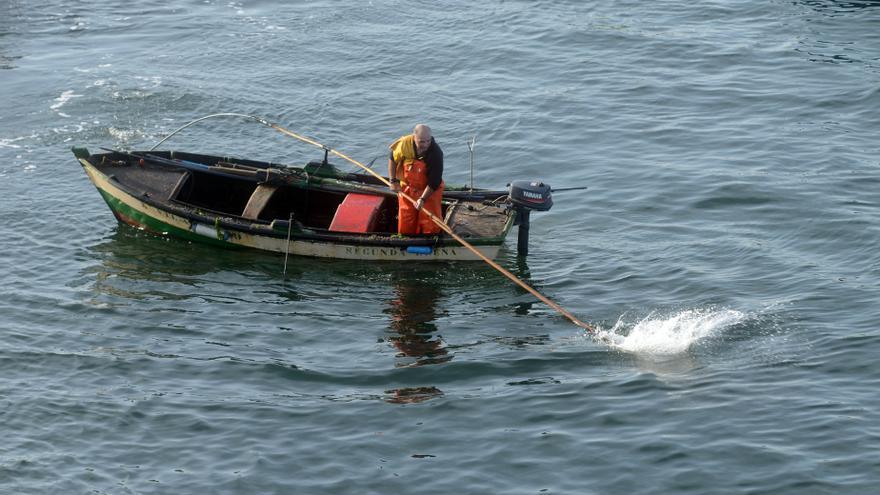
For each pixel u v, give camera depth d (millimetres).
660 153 24734
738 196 22188
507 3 35750
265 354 16641
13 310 17938
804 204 21625
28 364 16203
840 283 18297
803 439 13859
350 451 14008
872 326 16703
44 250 20344
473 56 31172
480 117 27047
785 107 27031
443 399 15195
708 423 14320
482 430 14414
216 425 14625
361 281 19172
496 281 19125
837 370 15531
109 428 14570
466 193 20844
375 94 28625
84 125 26500
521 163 24594
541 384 15547
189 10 36156
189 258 20078
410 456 13891
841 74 28812
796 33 32000
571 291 18656
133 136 25891
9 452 14000
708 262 19516
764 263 19297
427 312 18031
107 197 21062
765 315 17312
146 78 29625
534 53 31219
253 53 31781
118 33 33938
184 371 16094
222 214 20297
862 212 21109
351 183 21047
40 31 34250
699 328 17000
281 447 14109
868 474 13125
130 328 17438
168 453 14023
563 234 21109
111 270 19547
